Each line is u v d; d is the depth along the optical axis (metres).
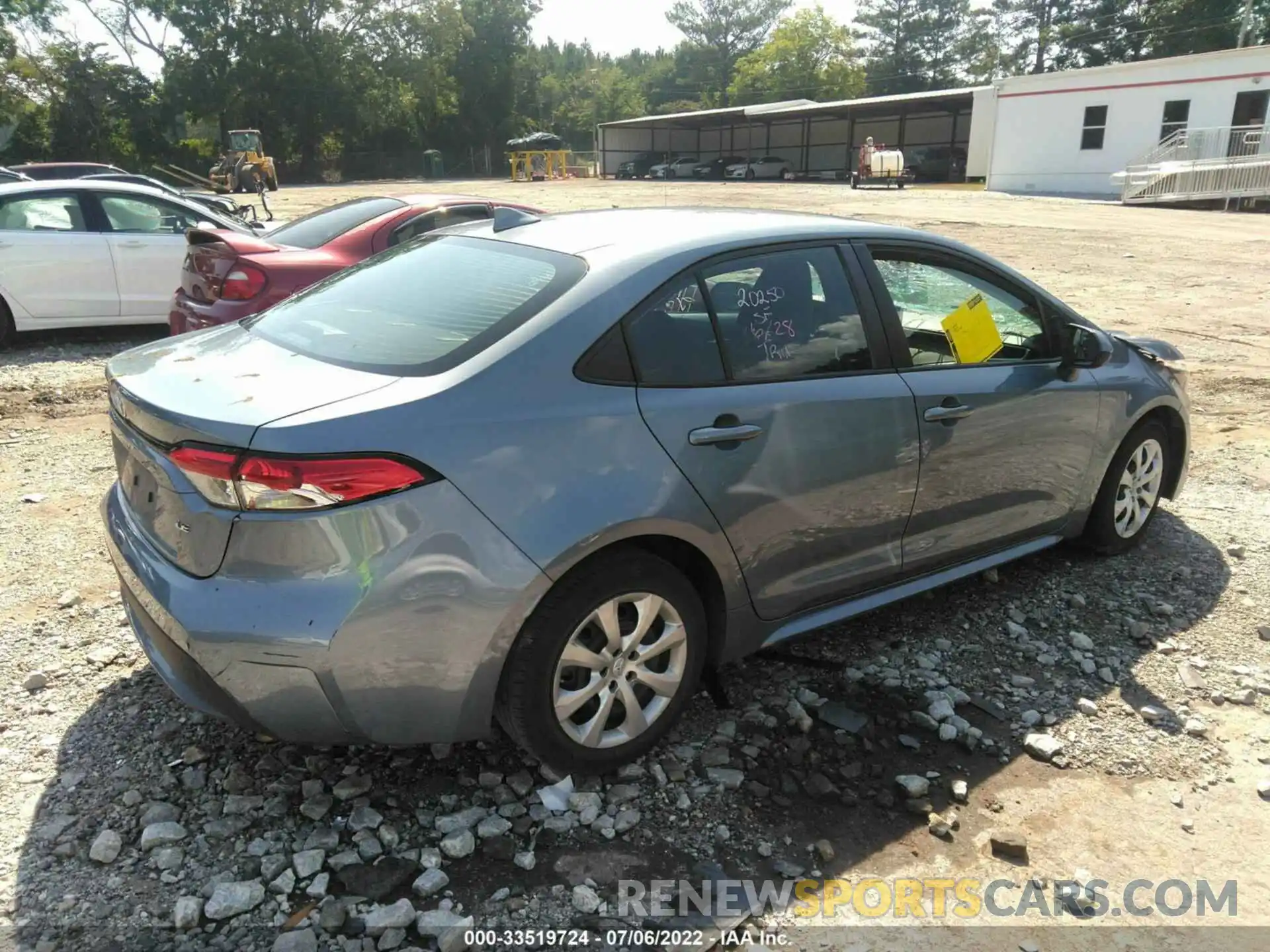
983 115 41.97
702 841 2.63
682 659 2.92
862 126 58.31
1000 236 19.67
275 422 2.33
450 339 2.71
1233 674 3.54
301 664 2.34
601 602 2.68
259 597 2.34
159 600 2.46
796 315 3.17
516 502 2.49
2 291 8.28
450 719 2.55
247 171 40.62
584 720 2.78
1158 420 4.45
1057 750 3.03
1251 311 11.36
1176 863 2.61
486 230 3.49
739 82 86.00
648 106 104.62
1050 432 3.86
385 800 2.72
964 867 2.57
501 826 2.63
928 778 2.92
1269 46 28.83
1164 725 3.21
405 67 65.44
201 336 3.31
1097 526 4.33
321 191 44.19
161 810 2.63
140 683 3.29
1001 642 3.72
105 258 8.63
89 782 2.76
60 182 8.66
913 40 82.81
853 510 3.25
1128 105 32.56
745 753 3.00
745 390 2.96
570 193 37.72
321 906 2.34
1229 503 5.24
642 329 2.81
